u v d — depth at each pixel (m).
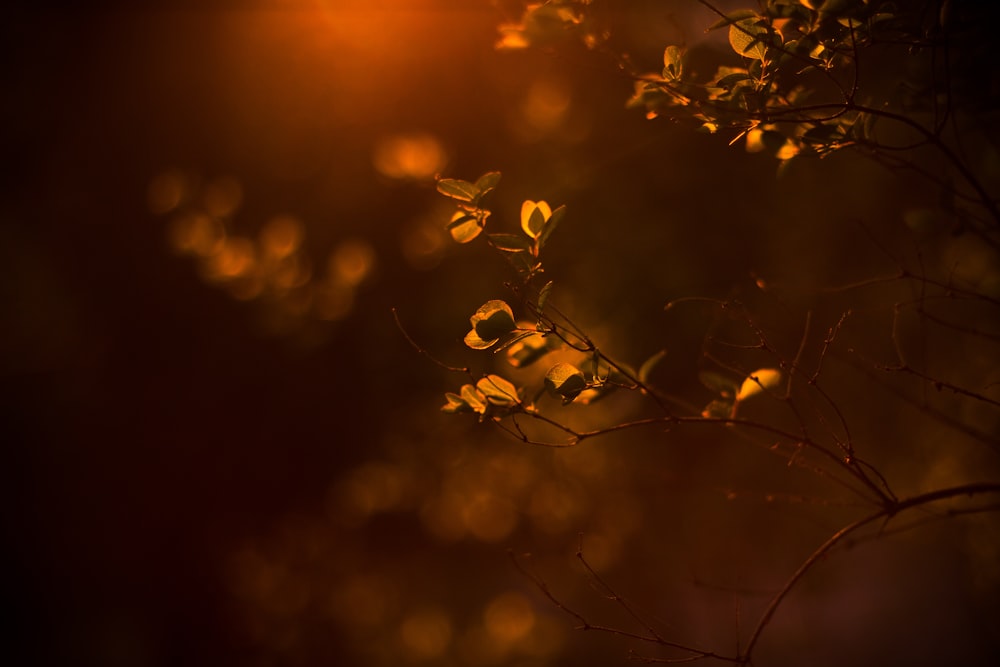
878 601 8.16
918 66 2.08
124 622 7.06
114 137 5.91
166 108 5.76
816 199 4.35
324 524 6.52
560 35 1.81
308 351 5.04
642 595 5.54
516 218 4.77
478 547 6.56
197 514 6.18
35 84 6.05
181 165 5.76
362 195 5.21
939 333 4.20
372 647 7.17
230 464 6.04
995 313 3.71
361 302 5.10
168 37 5.67
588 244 4.63
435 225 4.91
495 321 1.59
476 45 4.91
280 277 4.38
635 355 4.61
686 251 4.60
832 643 6.22
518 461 5.67
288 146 5.46
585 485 5.54
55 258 6.29
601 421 5.27
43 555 6.53
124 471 6.29
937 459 4.72
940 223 2.29
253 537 6.41
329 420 5.71
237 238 4.50
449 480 5.93
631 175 4.67
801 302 4.18
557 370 1.64
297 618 6.77
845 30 1.60
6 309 6.46
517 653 7.07
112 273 6.07
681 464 5.07
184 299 5.87
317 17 5.12
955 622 7.31
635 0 4.08
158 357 6.01
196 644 6.27
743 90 1.66
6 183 6.32
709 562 5.12
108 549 6.41
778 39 1.61
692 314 4.39
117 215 6.02
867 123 1.82
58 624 6.86
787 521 5.02
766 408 4.47
